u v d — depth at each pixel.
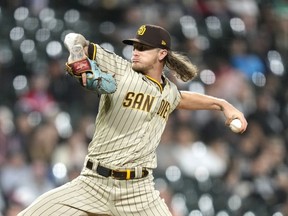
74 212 22.45
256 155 49.44
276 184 47.69
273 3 63.53
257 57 57.94
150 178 23.23
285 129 54.19
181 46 55.62
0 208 40.47
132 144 22.61
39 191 41.56
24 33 53.66
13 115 47.12
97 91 21.88
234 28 59.16
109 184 22.61
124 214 22.88
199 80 53.56
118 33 54.97
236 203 45.31
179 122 48.59
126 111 22.59
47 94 49.53
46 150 43.69
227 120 25.19
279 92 56.75
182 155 46.34
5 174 42.03
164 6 57.44
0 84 50.31
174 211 42.47
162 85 23.77
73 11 55.94
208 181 45.72
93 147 22.89
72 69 21.59
